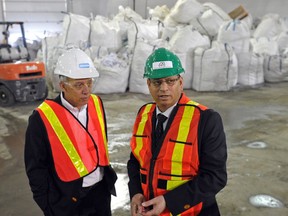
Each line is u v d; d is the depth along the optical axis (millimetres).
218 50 5777
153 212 1107
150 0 9266
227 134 3693
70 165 1353
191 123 1144
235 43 6188
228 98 5430
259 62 6398
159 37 6664
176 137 1148
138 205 1202
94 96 1530
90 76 1304
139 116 1312
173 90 1152
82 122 1412
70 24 5941
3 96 4949
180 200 1112
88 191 1446
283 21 8102
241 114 4496
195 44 6090
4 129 3947
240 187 2494
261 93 5785
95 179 1454
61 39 6039
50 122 1326
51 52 6312
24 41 5484
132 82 5809
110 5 9266
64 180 1352
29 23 9188
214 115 1146
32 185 1343
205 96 5594
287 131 3783
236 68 6035
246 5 9234
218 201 2301
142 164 1235
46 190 1373
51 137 1322
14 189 2520
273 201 2301
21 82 4840
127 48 6137
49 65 6230
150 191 1197
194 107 1172
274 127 3938
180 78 1174
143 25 6168
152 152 1205
